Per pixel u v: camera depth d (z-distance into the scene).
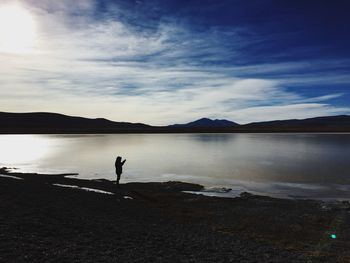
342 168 57.91
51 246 14.84
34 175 44.91
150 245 16.72
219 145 128.00
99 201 28.05
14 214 20.23
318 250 18.59
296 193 36.81
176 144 133.88
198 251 16.50
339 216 26.38
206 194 35.62
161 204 29.77
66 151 94.81
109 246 15.84
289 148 109.38
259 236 21.03
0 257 12.85
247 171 54.75
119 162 37.81
